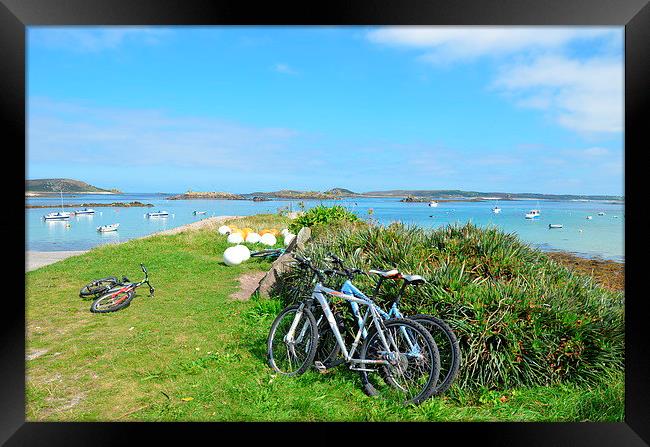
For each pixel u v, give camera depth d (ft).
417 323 11.92
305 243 24.53
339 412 11.68
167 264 35.53
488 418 11.51
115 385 13.48
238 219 72.33
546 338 13.26
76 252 50.96
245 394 12.59
